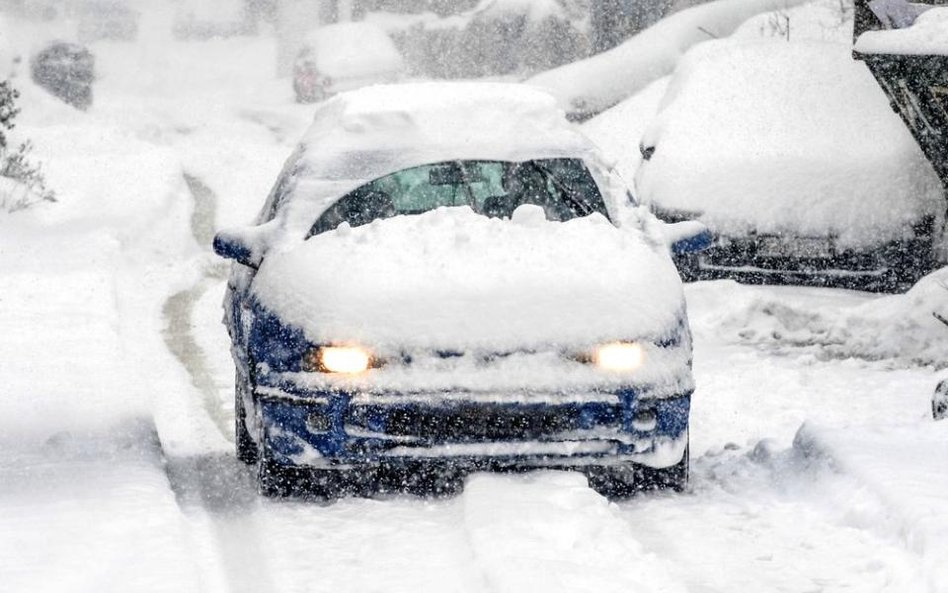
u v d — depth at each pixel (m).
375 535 14.10
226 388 23.66
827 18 54.81
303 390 14.96
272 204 18.44
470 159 17.80
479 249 15.99
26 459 16.98
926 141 28.16
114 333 27.50
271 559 13.42
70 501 14.70
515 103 18.50
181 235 44.66
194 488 16.41
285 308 15.54
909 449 16.20
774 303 27.03
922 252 28.52
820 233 28.42
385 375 14.90
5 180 47.44
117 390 21.66
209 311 31.95
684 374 15.41
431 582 12.59
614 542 13.35
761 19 55.91
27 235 41.09
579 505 14.48
